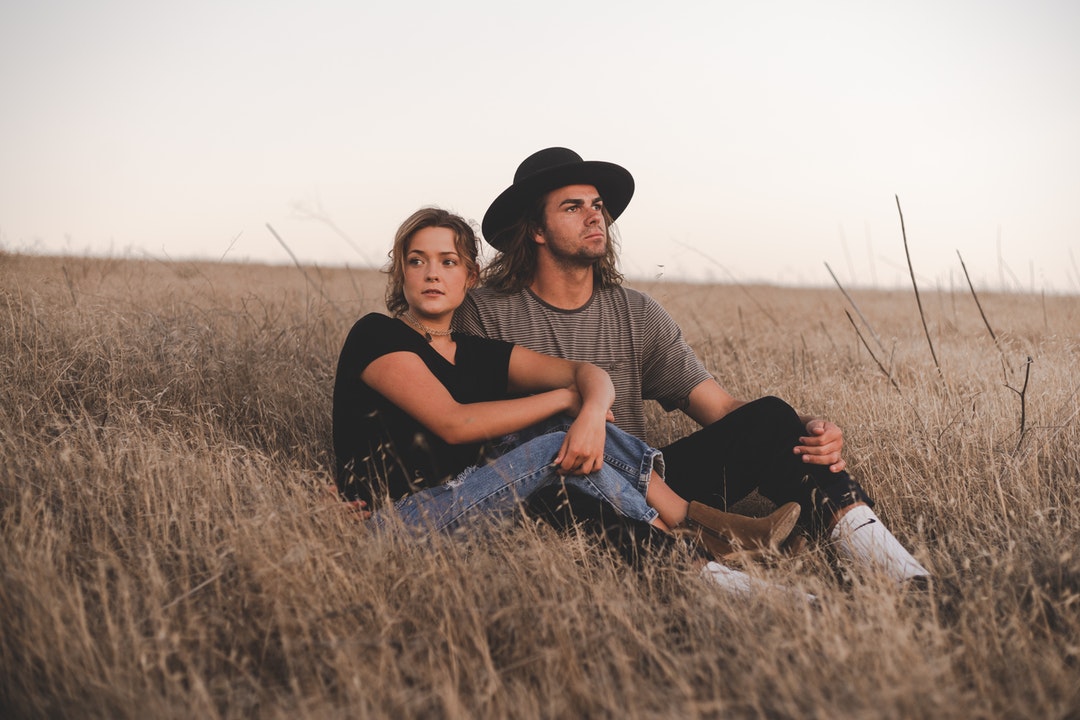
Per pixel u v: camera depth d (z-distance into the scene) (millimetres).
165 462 3227
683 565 2760
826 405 4480
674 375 3855
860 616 2307
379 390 3252
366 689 2066
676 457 3475
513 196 3729
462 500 3029
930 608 2480
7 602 2273
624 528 2943
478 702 2027
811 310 10734
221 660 2283
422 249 3352
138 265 7422
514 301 3846
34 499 2955
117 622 2342
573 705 2072
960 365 5121
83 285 5961
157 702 1987
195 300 6125
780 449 3262
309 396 4445
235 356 4727
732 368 5352
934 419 3988
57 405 4000
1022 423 3553
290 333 5391
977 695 2027
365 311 6434
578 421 3080
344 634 2277
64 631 2172
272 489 3092
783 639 2232
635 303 3871
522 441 3330
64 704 2031
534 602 2430
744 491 3436
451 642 2201
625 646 2316
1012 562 2553
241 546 2604
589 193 3707
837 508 3055
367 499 3246
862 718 1832
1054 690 2021
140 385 4254
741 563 2891
